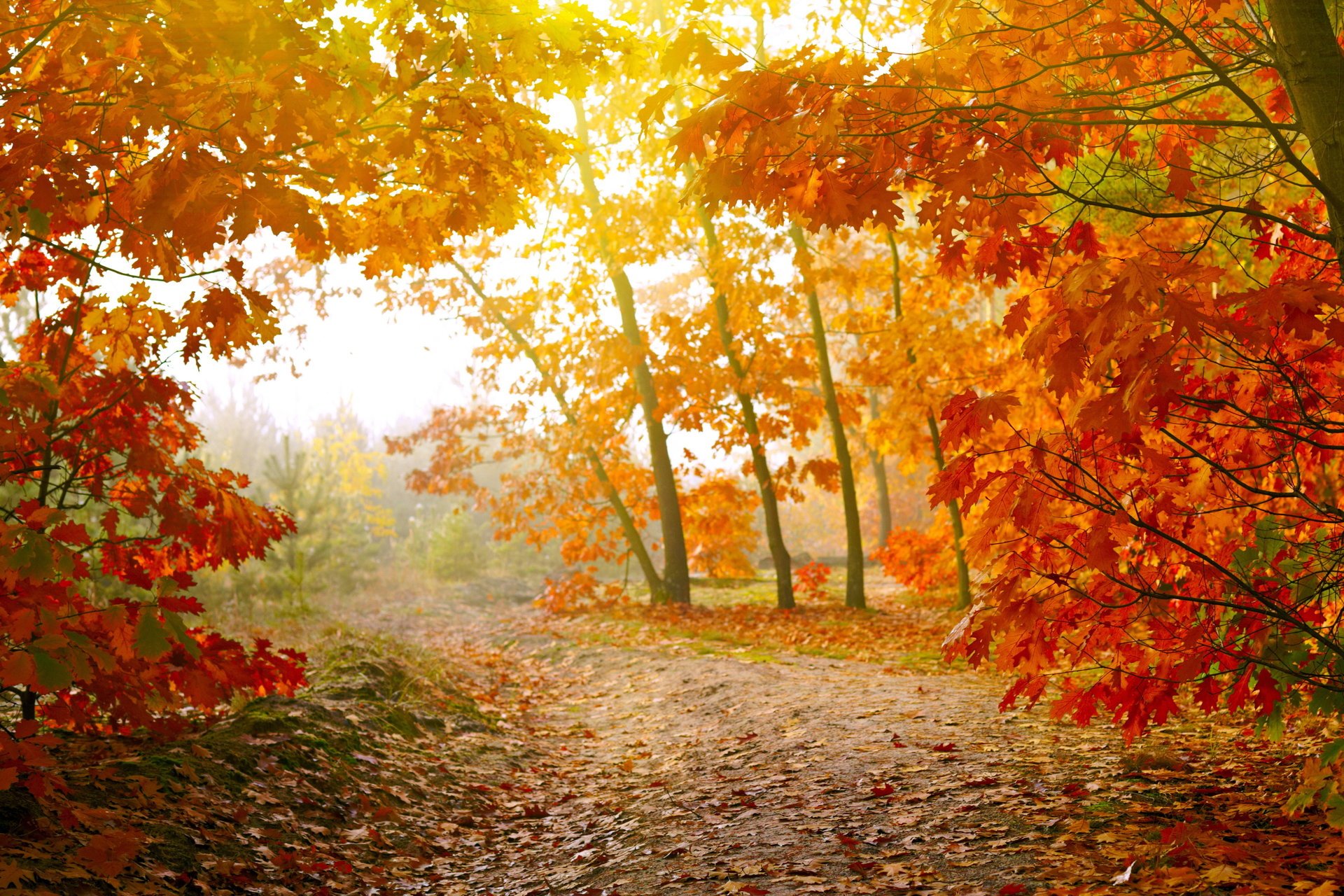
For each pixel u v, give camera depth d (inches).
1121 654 134.2
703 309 687.7
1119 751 200.8
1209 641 123.9
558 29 145.3
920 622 531.8
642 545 716.0
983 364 563.2
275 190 128.6
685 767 246.1
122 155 144.5
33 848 138.6
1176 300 98.6
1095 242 140.9
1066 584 127.5
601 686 400.5
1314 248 146.9
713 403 666.8
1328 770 128.8
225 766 201.5
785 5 407.2
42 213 157.4
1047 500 118.9
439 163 153.6
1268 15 122.4
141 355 194.1
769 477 653.9
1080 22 124.9
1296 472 125.1
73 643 140.7
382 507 1055.0
